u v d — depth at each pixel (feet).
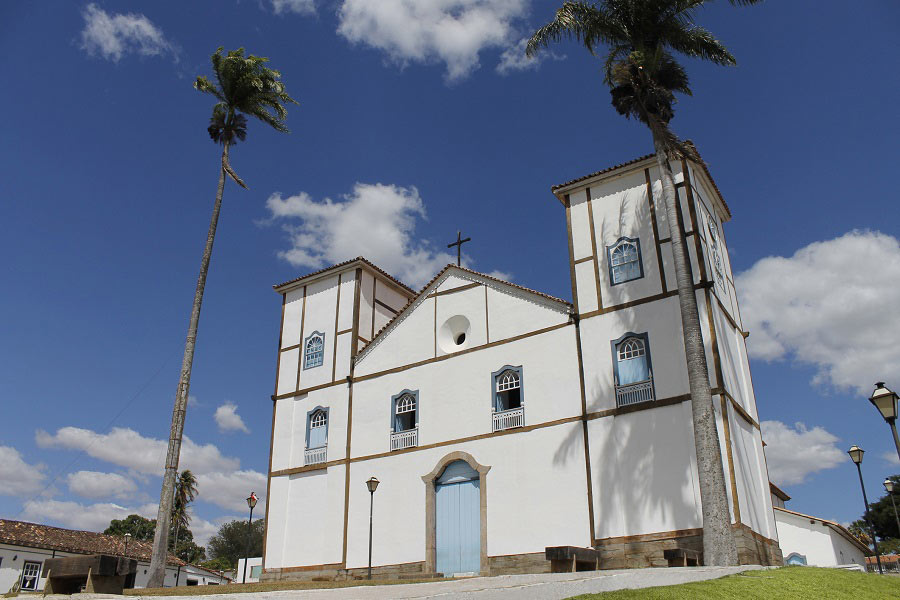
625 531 69.26
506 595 33.24
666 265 76.59
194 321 84.74
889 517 198.08
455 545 79.92
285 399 103.09
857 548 113.60
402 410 90.99
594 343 78.28
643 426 71.72
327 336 102.58
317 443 97.40
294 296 109.81
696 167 82.48
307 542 91.97
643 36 75.61
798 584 46.32
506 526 76.74
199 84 94.27
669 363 72.49
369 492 88.63
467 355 87.40
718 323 74.59
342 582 54.19
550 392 79.20
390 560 83.46
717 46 75.05
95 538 141.28
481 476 80.23
